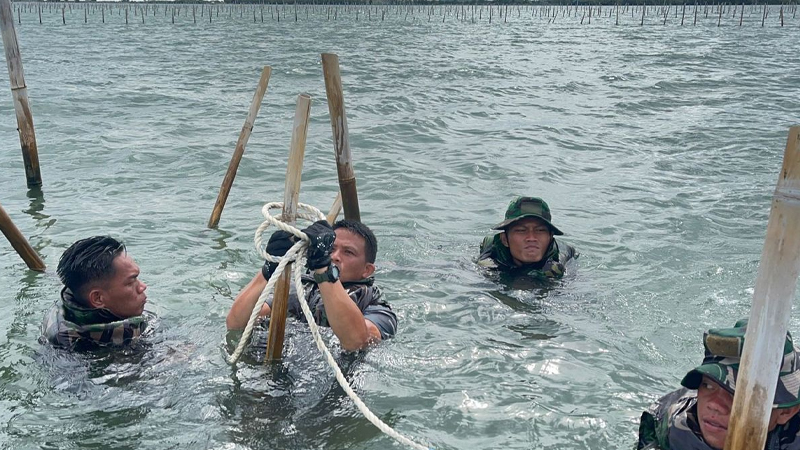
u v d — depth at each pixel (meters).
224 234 7.80
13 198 9.01
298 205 5.07
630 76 25.19
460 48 39.81
